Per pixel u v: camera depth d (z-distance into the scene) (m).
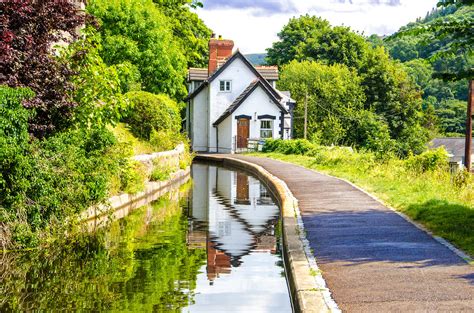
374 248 10.42
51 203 13.18
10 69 12.99
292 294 9.11
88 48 16.09
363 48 77.25
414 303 7.27
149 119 30.45
